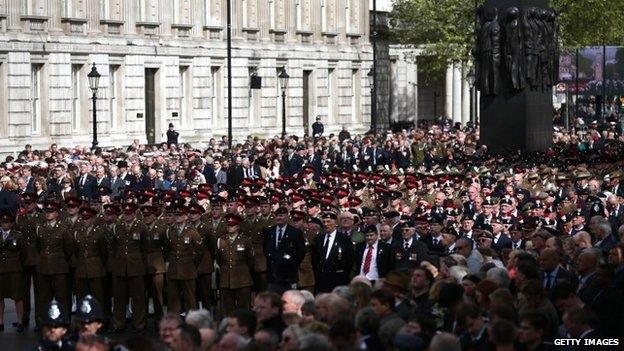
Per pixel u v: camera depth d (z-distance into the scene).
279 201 55.38
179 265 51.47
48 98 106.25
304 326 29.23
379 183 69.00
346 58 157.00
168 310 52.06
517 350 28.59
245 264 50.34
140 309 51.88
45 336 30.80
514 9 90.44
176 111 123.50
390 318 30.00
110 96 114.56
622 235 44.31
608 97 187.50
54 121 107.00
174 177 81.25
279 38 142.88
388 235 46.03
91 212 51.97
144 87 118.62
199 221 51.72
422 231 49.19
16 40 101.81
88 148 103.38
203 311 30.38
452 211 58.28
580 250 39.00
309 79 149.75
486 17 91.62
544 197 60.44
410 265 45.03
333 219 47.56
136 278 51.50
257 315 31.17
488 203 58.00
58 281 51.91
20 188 74.44
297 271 48.81
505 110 91.38
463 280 34.47
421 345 27.98
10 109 101.81
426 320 28.94
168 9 122.62
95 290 51.72
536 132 91.75
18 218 53.03
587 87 156.12
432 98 193.38
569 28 145.75
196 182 79.94
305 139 106.94
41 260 51.88
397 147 99.75
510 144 91.25
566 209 55.66
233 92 133.38
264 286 51.00
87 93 111.00
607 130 124.88
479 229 49.91
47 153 87.75
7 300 60.00
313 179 78.44
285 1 144.38
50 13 106.44
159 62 120.56
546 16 91.69
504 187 68.25
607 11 146.50
